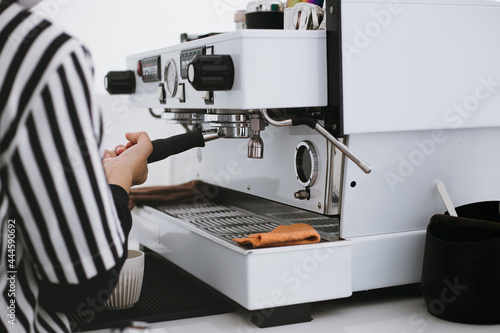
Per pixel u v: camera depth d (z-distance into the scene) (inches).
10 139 21.2
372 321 36.5
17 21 21.7
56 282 23.2
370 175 38.6
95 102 22.9
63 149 21.6
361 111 36.3
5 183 21.9
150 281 45.5
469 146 41.7
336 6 34.9
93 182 22.6
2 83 21.1
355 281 38.8
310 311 36.8
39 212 21.9
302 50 35.6
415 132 39.5
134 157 30.2
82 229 22.5
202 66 34.4
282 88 35.3
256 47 34.3
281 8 44.8
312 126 35.2
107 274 24.1
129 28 75.4
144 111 73.0
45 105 21.2
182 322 36.7
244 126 40.9
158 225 50.4
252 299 34.5
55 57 21.4
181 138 37.8
